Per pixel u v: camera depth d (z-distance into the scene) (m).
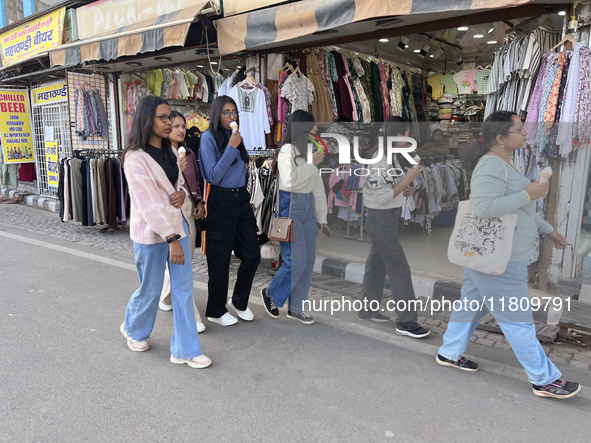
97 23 6.71
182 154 2.83
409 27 4.44
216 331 3.46
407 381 2.72
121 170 6.68
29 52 8.28
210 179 3.35
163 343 3.23
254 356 3.04
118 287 4.41
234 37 4.66
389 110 6.71
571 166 3.50
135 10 6.09
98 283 4.52
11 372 2.75
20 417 2.29
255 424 2.27
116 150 7.28
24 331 3.36
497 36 6.20
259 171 4.79
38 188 10.04
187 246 2.88
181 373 2.79
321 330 3.47
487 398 2.54
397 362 2.96
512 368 2.91
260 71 5.51
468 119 7.57
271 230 3.37
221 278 3.50
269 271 5.11
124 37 5.64
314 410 2.40
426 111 7.79
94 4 6.70
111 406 2.41
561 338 3.28
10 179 10.26
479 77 7.46
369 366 2.91
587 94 3.52
